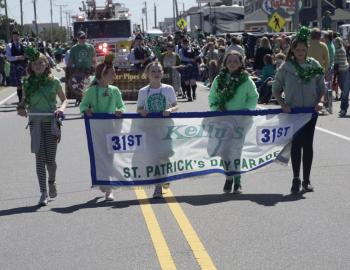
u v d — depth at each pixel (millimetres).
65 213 8398
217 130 9102
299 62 8961
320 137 14484
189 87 23281
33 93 8672
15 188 10164
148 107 8930
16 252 6906
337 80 21938
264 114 9078
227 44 31797
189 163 9109
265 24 60438
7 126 18156
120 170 8961
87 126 8875
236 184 9195
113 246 6938
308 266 6176
